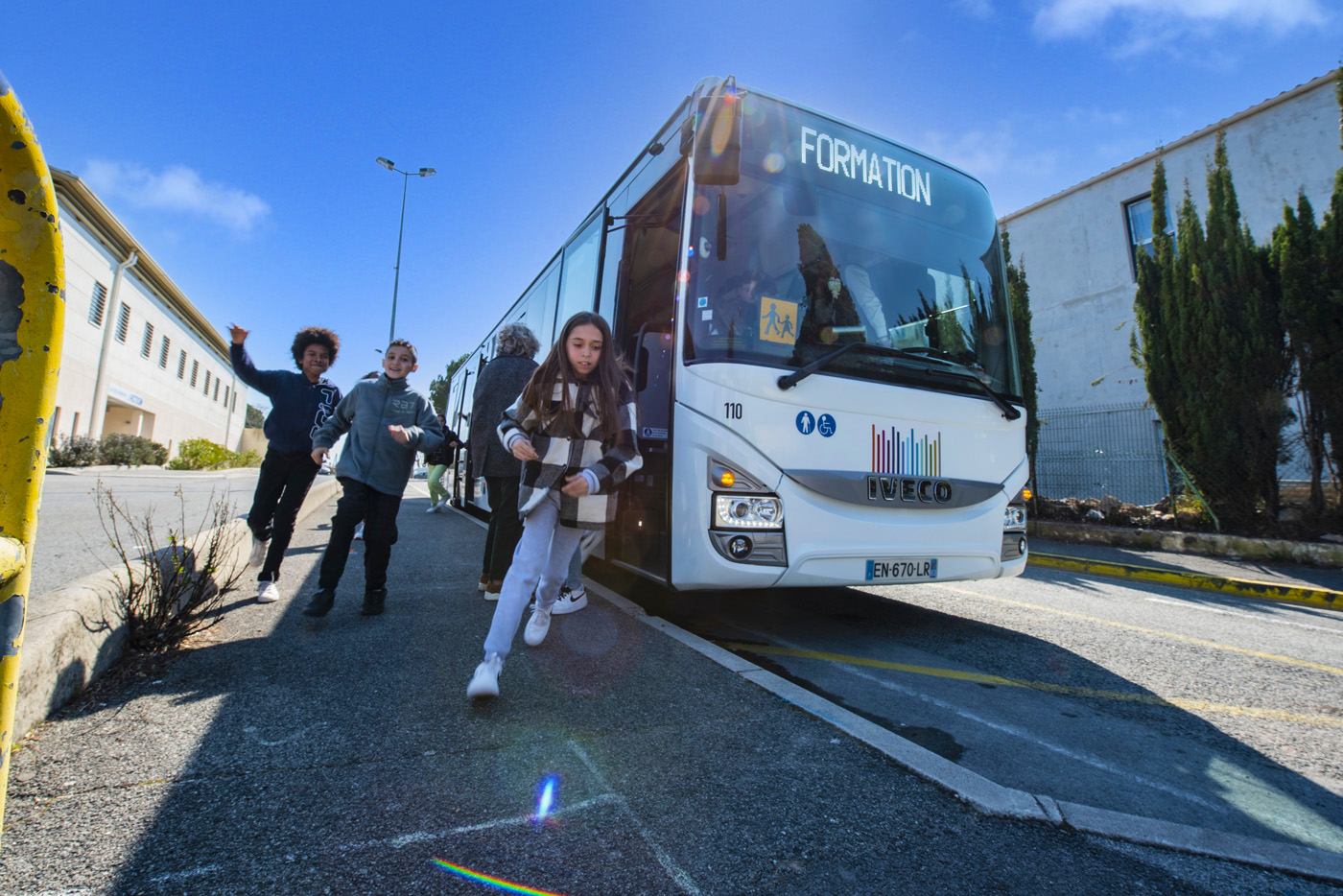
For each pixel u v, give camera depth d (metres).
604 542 4.49
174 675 2.67
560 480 2.66
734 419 3.50
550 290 6.76
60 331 1.08
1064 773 2.34
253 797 1.77
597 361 2.70
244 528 4.82
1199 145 12.16
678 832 1.71
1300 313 7.63
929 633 4.34
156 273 27.81
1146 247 12.95
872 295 4.14
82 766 1.89
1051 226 14.52
